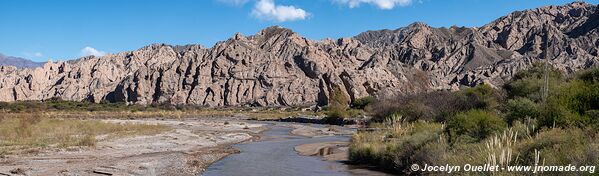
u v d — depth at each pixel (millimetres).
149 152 27484
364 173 19422
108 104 171500
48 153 23781
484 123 20078
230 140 39188
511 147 15297
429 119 36688
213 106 193875
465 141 18969
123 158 23562
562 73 41469
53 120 47094
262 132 50812
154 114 103875
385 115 48375
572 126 16859
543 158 13305
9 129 33906
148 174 18828
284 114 108125
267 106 184750
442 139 19266
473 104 35406
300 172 19906
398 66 175750
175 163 22469
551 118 18297
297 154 27922
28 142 27422
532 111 20984
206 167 21750
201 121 76688
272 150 30594
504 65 183500
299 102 189125
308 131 51938
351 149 24844
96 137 33250
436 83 137125
